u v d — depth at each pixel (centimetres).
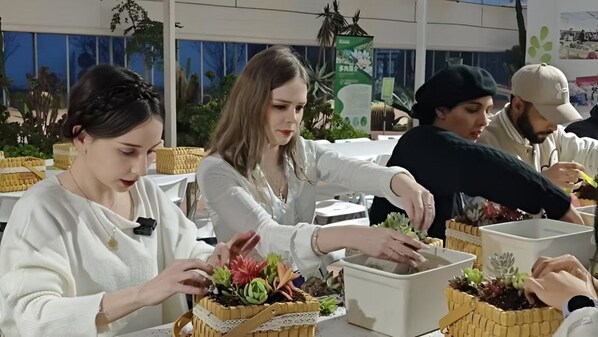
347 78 624
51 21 576
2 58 520
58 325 132
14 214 147
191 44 671
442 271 139
